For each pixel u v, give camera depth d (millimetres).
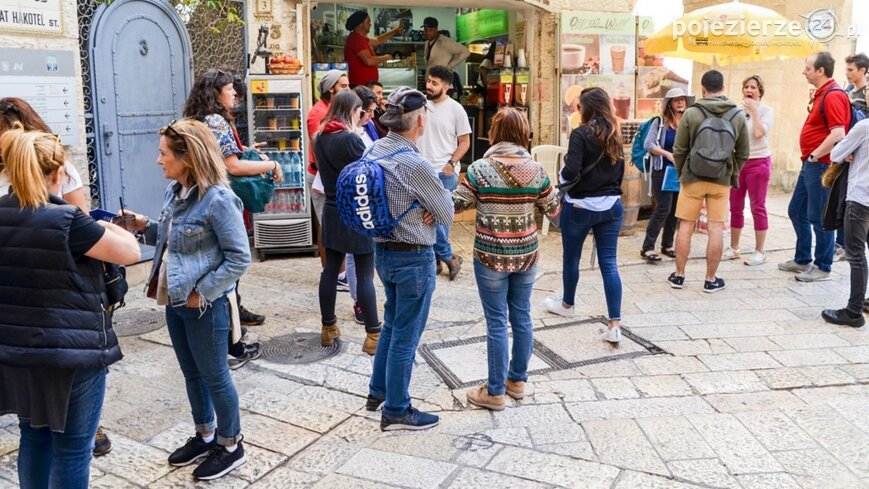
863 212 5227
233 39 7664
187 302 3113
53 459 2686
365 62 8672
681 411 4020
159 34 6945
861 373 4539
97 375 2709
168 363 4742
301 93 7293
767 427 3812
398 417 3801
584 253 7754
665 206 7238
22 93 5516
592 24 8648
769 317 5609
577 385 4387
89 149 6438
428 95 6500
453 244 8047
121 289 2816
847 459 3482
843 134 6215
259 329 5391
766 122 6965
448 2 8523
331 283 4883
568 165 4773
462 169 9953
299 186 7434
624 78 8859
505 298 3973
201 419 3451
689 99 8398
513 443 3674
